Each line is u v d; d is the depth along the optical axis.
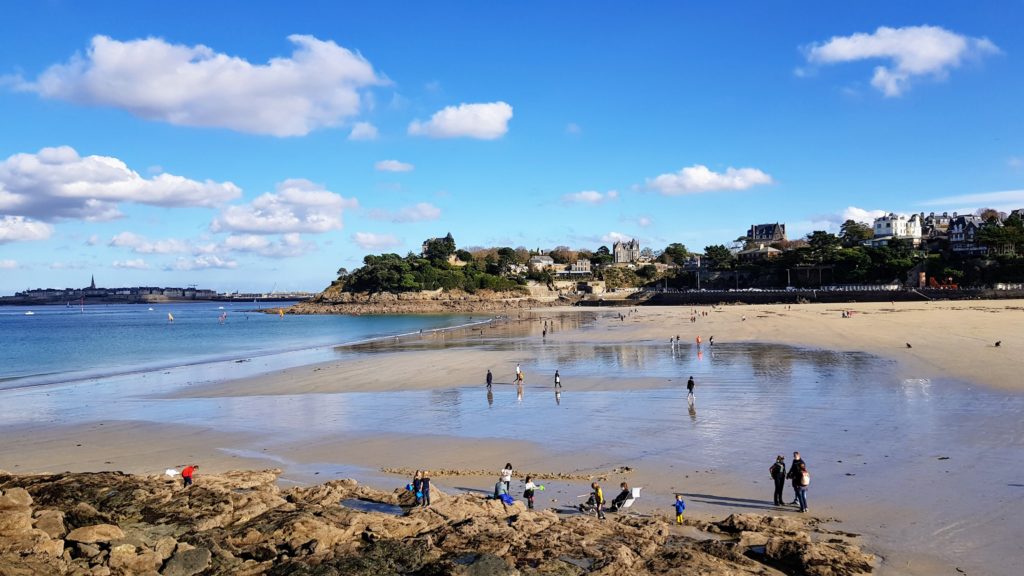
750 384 42.88
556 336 91.56
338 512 19.52
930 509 19.28
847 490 21.38
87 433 34.94
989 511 18.89
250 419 37.78
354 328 136.38
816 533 17.89
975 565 15.60
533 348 74.69
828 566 15.41
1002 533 17.36
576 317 148.62
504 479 22.44
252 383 52.59
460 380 50.53
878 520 18.67
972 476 22.02
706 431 30.38
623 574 15.09
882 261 190.50
